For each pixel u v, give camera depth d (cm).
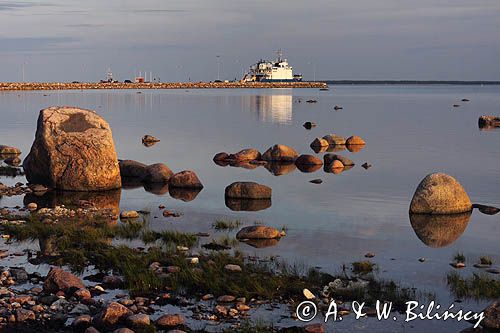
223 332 1184
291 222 2150
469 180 3130
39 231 1881
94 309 1281
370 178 3150
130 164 2992
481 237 1980
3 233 1881
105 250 1678
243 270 1555
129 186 2770
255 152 3744
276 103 11106
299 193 2706
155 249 1697
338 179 3109
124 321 1209
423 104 11206
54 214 2152
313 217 2236
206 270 1515
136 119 7175
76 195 2547
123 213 2172
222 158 3691
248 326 1216
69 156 2622
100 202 2428
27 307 1277
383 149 4450
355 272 1588
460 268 1647
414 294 1428
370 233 2008
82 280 1473
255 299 1364
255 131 5741
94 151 2634
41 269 1553
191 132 5609
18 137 4988
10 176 3044
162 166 2927
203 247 1789
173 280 1436
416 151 4331
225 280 1456
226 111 8744
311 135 5388
